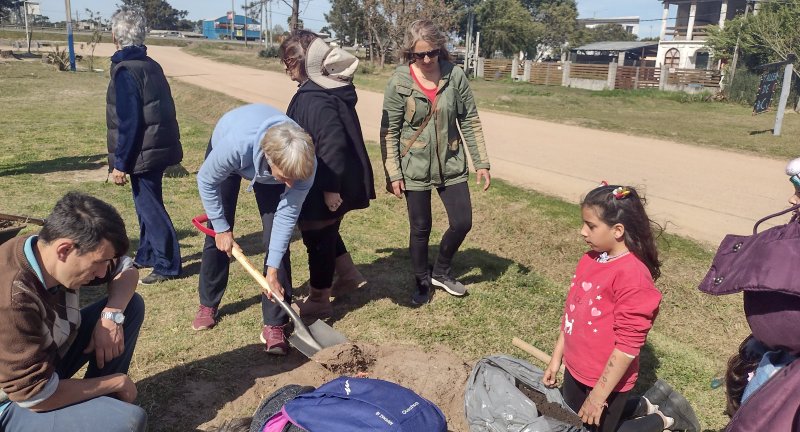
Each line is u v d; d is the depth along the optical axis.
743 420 1.94
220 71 29.64
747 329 4.19
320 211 3.68
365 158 3.80
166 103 4.46
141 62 4.35
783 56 21.48
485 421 2.64
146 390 3.25
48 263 2.17
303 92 3.60
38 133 11.46
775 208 7.25
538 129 14.04
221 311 4.20
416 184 4.11
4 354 2.12
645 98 23.45
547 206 6.63
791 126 15.51
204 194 3.35
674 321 4.27
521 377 2.82
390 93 4.04
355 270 4.47
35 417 2.30
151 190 4.50
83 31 80.62
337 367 3.39
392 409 2.24
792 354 2.04
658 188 8.13
